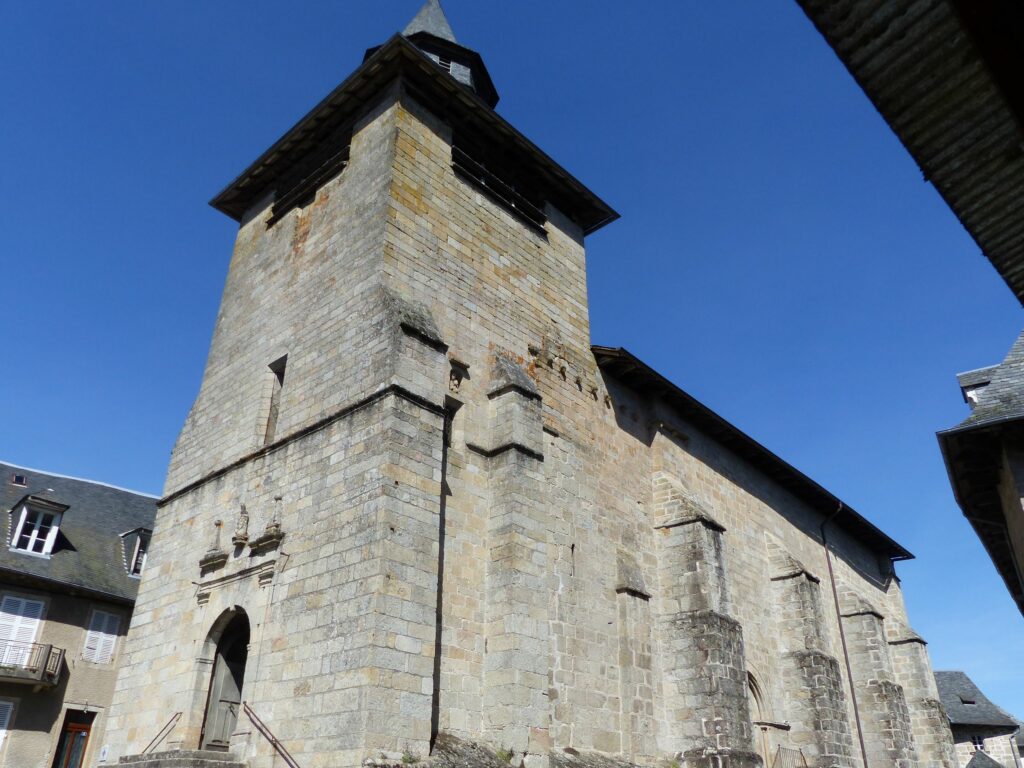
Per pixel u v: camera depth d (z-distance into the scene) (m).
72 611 29.66
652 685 20.23
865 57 4.30
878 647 30.09
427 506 15.65
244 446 19.80
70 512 33.44
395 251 18.59
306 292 20.45
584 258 25.62
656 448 24.53
